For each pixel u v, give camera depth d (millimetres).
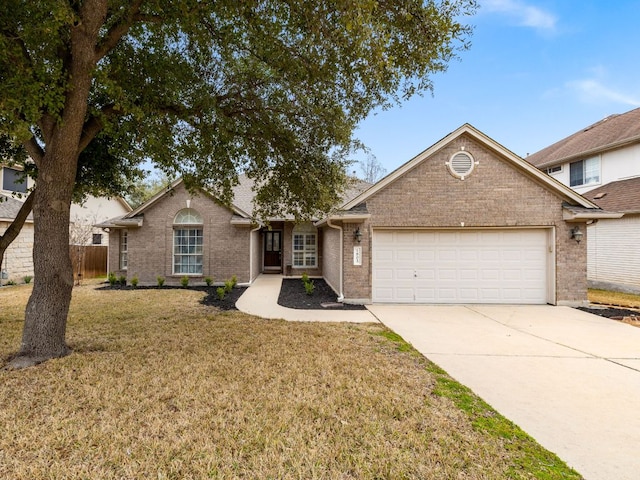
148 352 5668
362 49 4340
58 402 3863
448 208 10422
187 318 8273
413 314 9156
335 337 6727
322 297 11531
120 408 3744
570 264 10305
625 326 7996
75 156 5363
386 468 2832
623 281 13375
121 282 14828
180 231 14375
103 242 22500
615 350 6234
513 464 2955
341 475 2746
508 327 7855
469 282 10664
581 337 7055
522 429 3570
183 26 5582
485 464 2934
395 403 3979
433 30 4613
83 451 2994
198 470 2766
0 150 6969
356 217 10086
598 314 9242
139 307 9602
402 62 4945
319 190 7418
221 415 3623
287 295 11898
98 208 22250
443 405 4000
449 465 2898
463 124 10258
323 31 4500
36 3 3967
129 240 14188
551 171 19328
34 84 4141
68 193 5383
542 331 7508
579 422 3742
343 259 10562
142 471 2748
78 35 4672
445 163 10430
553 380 4871
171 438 3189
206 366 5035
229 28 5668
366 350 5953
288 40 5355
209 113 6367
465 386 4613
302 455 2973
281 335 6812
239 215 14180
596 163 16562
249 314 8891
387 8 4457
